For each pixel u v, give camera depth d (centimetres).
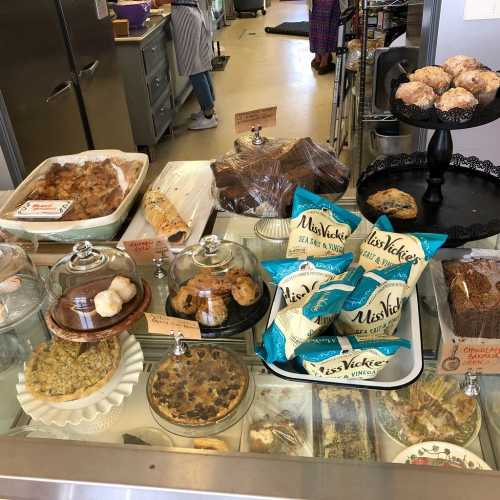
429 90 104
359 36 343
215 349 92
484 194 116
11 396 86
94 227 118
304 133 399
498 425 81
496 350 83
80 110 255
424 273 97
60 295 92
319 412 82
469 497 64
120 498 68
